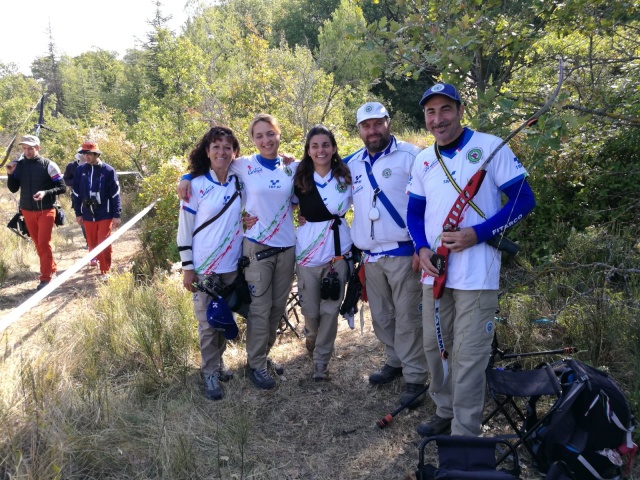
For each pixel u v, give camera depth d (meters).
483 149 2.98
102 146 13.20
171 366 4.20
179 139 11.66
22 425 3.21
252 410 3.77
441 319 3.24
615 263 4.75
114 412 3.52
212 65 13.66
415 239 3.22
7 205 11.29
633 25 5.65
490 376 2.94
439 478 2.46
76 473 3.00
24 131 18.80
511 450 2.68
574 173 6.05
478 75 5.32
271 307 4.12
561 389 2.76
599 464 2.66
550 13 4.98
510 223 2.92
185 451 3.14
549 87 5.19
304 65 11.33
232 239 3.87
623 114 5.06
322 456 3.28
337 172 3.87
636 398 3.18
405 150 3.67
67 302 6.07
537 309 4.38
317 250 3.96
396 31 4.43
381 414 3.71
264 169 3.88
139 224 10.05
